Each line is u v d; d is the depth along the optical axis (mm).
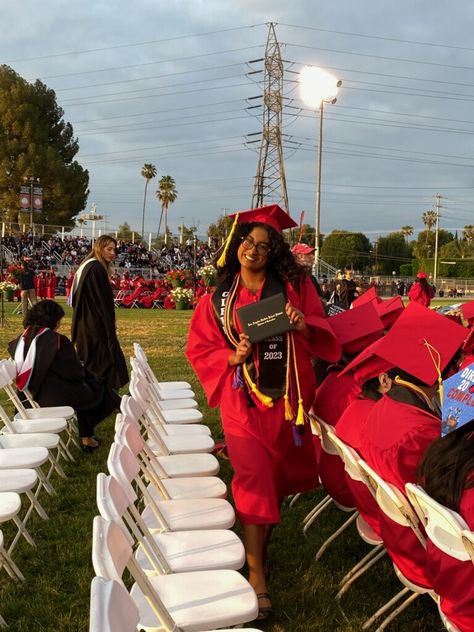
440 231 109062
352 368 3334
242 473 3238
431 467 2289
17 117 58625
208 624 2361
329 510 4668
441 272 77062
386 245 95375
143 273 40312
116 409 6012
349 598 3432
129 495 2721
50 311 5848
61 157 60500
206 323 3494
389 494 2582
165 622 2273
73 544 4129
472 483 2201
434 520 2246
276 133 48688
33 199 48344
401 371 2908
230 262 3502
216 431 6605
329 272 42281
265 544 3639
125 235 50625
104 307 6094
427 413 2836
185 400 6344
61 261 41219
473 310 4410
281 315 3244
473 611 2213
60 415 5562
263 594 3182
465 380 2230
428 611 3303
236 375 3314
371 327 3861
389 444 2730
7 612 3359
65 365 5738
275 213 3650
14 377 5473
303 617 3254
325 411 3799
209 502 3467
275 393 3297
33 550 4051
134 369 5121
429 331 2898
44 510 4656
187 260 45031
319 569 3746
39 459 4293
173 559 2838
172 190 90188
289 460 3541
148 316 21906
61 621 3252
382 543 3160
